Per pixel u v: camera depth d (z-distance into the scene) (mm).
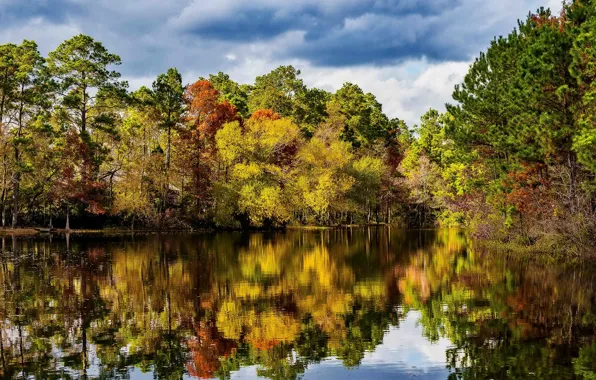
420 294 19594
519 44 30609
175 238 44531
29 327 14953
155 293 19797
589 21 23906
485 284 21516
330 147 67750
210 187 54875
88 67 50625
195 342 13641
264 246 38500
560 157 26953
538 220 30016
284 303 18156
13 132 49531
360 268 26594
